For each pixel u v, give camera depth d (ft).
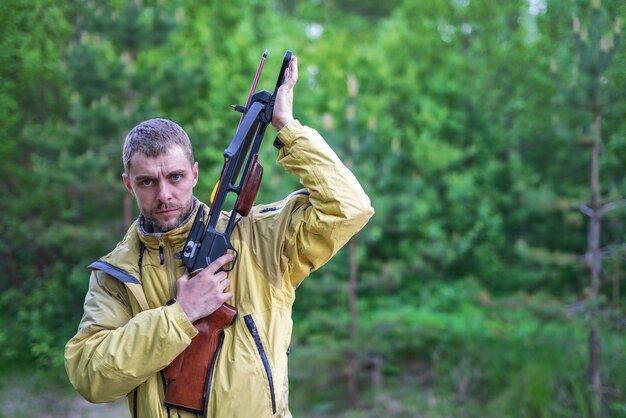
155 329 5.97
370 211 6.43
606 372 22.39
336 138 26.32
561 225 33.99
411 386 26.81
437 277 33.73
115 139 28.09
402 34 41.27
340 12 53.26
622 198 23.26
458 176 36.04
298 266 6.63
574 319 22.94
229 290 6.46
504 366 25.79
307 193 6.72
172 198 6.29
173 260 6.53
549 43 29.66
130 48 29.37
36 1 28.30
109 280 6.66
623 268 25.50
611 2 24.88
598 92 22.08
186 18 36.24
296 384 28.22
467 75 38.65
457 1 40.29
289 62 6.72
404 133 37.73
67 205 32.37
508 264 35.01
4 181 32.68
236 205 6.49
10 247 33.55
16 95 30.81
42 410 24.88
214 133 31.01
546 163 33.94
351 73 38.83
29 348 29.71
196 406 6.23
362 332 27.09
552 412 21.65
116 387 6.06
